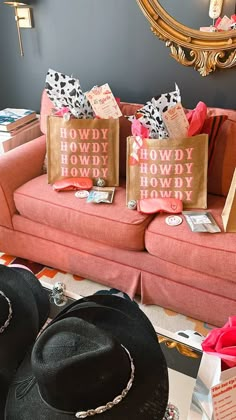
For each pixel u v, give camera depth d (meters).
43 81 2.54
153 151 1.66
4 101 2.80
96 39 2.23
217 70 1.97
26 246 1.98
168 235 1.52
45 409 0.68
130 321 0.84
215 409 0.78
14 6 2.28
